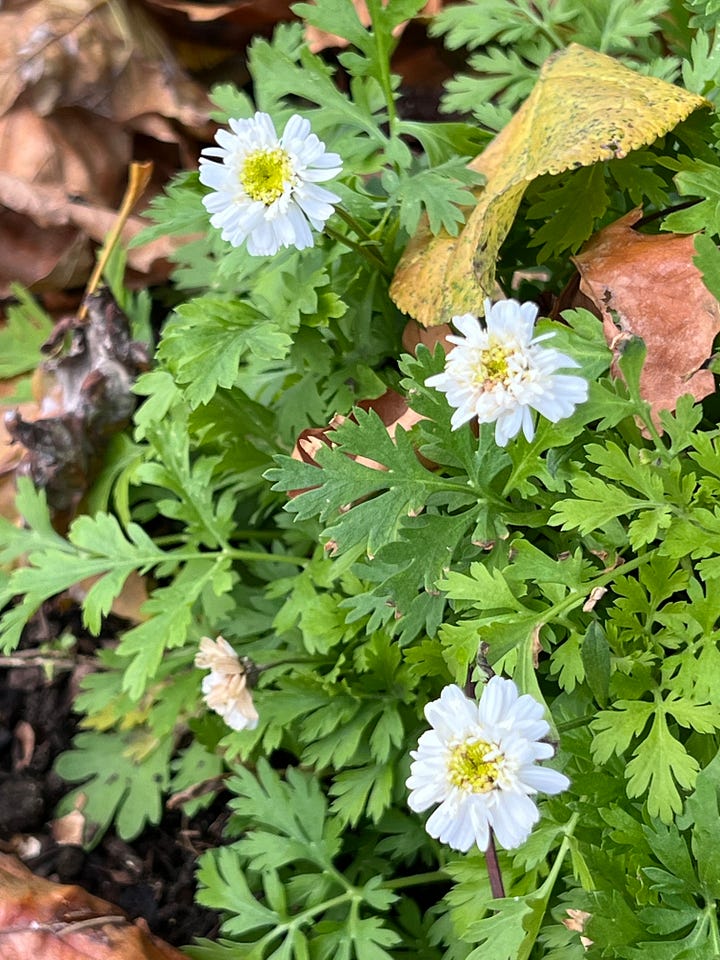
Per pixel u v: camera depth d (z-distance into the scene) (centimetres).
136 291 36
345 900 23
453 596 19
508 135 24
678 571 19
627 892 18
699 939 17
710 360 20
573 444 21
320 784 26
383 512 20
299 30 27
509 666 19
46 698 31
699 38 24
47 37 35
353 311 25
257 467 26
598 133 21
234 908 23
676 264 21
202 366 22
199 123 37
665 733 18
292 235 20
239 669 23
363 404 24
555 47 26
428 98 35
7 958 23
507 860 21
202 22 38
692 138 23
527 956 18
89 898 25
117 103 36
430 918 23
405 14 24
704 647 19
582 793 19
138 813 27
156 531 32
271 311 24
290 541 27
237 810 23
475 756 16
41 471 30
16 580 27
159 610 25
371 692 24
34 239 36
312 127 25
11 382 34
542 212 23
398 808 24
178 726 29
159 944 24
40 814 28
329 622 24
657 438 19
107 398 30
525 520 21
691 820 18
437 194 23
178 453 26
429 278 23
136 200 31
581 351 20
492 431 20
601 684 19
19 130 36
